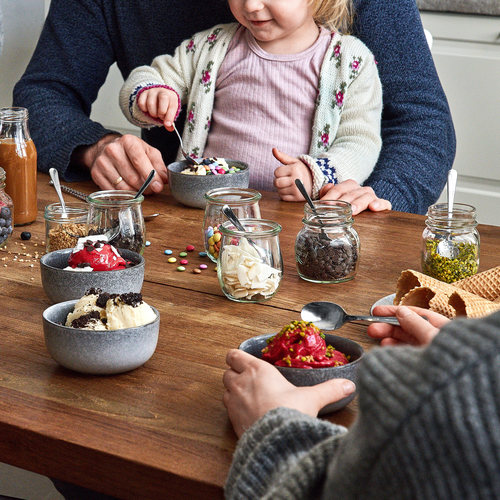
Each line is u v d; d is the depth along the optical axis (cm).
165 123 181
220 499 69
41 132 187
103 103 312
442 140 196
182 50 208
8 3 245
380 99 197
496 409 41
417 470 44
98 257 107
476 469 42
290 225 149
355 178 182
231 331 100
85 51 221
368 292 115
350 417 80
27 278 118
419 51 206
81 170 184
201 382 86
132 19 224
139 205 128
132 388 84
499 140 282
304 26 198
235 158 203
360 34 207
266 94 200
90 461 74
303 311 103
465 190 293
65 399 82
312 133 199
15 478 175
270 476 63
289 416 67
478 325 43
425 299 104
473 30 273
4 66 251
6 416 78
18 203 143
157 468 70
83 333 84
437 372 43
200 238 140
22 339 96
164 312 106
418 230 147
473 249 117
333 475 51
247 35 203
